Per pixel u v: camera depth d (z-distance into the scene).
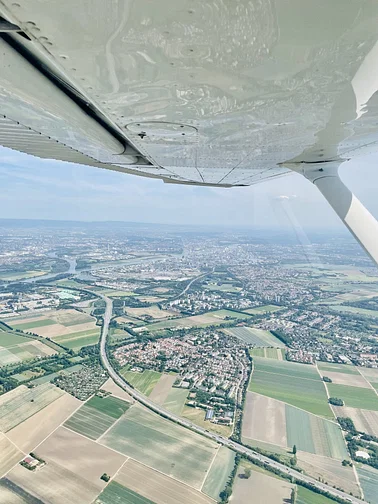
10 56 1.22
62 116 1.81
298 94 1.43
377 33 0.97
